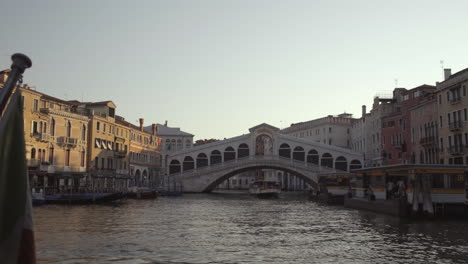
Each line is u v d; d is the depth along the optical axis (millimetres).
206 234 20609
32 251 3619
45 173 43594
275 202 51969
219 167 71188
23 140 3656
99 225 23359
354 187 44844
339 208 41094
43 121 45438
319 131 100250
